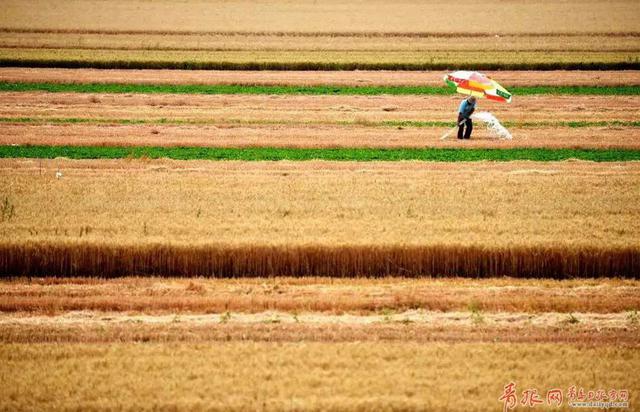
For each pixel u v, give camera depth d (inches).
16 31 7357.3
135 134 4274.1
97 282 2605.8
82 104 4945.9
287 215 2987.2
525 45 6934.1
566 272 2704.2
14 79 5497.1
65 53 6294.3
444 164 3740.2
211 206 3073.3
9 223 2839.6
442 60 6151.6
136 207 3048.7
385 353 2095.2
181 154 3919.8
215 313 2400.3
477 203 3147.1
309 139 4210.1
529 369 2033.7
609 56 6348.4
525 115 4795.8
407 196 3223.4
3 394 1886.1
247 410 1819.6
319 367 2021.4
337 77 5762.8
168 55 6314.0
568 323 2347.4
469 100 4143.7
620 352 2123.5
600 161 3878.0
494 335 2246.6
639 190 3341.5
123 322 2324.1
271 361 2046.0
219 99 5118.1
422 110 4904.0
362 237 2746.1
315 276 2674.7
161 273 2679.6
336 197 3201.3
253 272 2679.6
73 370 1999.3
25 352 2085.4
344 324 2313.0
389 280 2645.2
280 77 5728.3
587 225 2906.0
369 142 4156.0
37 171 3528.5
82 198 3144.7
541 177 3521.2
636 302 2472.9
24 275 2655.0
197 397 1872.5
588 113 4842.5
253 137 4239.7
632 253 2699.3
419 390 1915.6
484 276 2699.3
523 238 2751.0
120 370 1998.0
